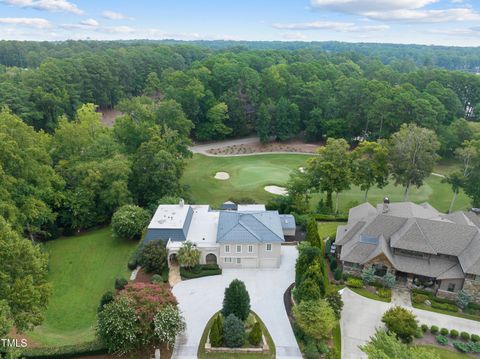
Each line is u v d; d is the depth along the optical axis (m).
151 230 46.78
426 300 40.34
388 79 126.62
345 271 44.62
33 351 31.77
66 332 36.31
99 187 58.97
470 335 35.50
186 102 96.31
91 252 51.22
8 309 27.55
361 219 48.59
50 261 49.22
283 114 97.00
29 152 49.16
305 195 63.53
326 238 52.88
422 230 43.34
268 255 45.69
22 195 47.56
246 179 76.00
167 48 169.25
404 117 87.56
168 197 58.72
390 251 43.72
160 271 44.53
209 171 81.19
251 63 132.00
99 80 118.19
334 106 97.56
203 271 44.69
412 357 25.59
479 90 109.88
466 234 42.53
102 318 31.55
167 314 31.75
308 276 37.25
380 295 41.12
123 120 72.25
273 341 34.94
